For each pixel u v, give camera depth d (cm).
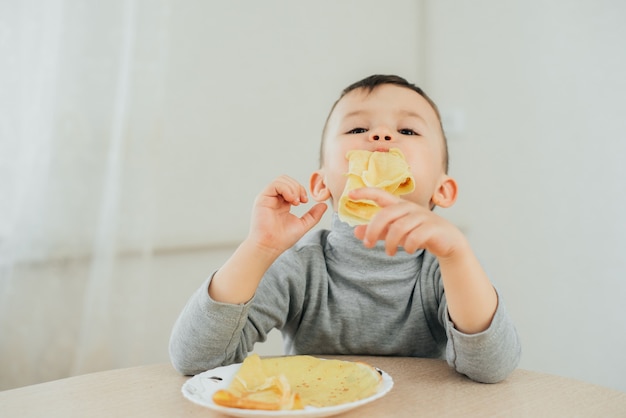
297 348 102
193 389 64
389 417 61
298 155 200
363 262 99
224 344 80
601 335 212
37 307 142
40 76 143
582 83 217
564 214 220
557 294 221
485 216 232
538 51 226
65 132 146
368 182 79
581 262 216
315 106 205
